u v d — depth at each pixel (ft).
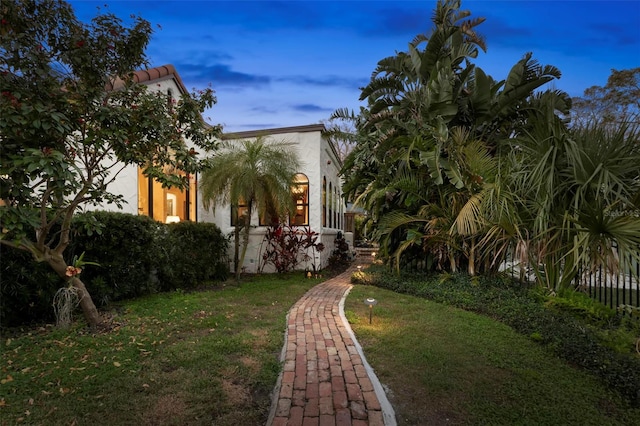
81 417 8.33
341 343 13.74
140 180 26.55
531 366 11.73
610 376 10.53
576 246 15.64
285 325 16.17
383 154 27.35
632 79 54.65
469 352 12.73
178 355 12.03
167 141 15.10
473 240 22.62
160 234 23.25
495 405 9.25
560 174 17.74
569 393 9.99
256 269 35.17
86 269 18.10
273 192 28.60
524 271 19.57
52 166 10.46
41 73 11.34
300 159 35.99
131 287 20.58
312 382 10.40
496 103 25.23
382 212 28.91
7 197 11.45
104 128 13.37
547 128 18.80
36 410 8.54
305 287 26.32
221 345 13.04
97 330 14.70
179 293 23.17
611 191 15.39
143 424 8.13
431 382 10.43
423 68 27.71
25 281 15.17
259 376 10.66
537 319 15.51
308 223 35.96
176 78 30.09
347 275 34.27
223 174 27.58
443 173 23.44
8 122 10.28
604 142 16.29
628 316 15.79
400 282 25.22
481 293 20.12
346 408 8.99
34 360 11.41
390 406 9.21
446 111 24.07
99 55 13.23
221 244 31.14
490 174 20.84
